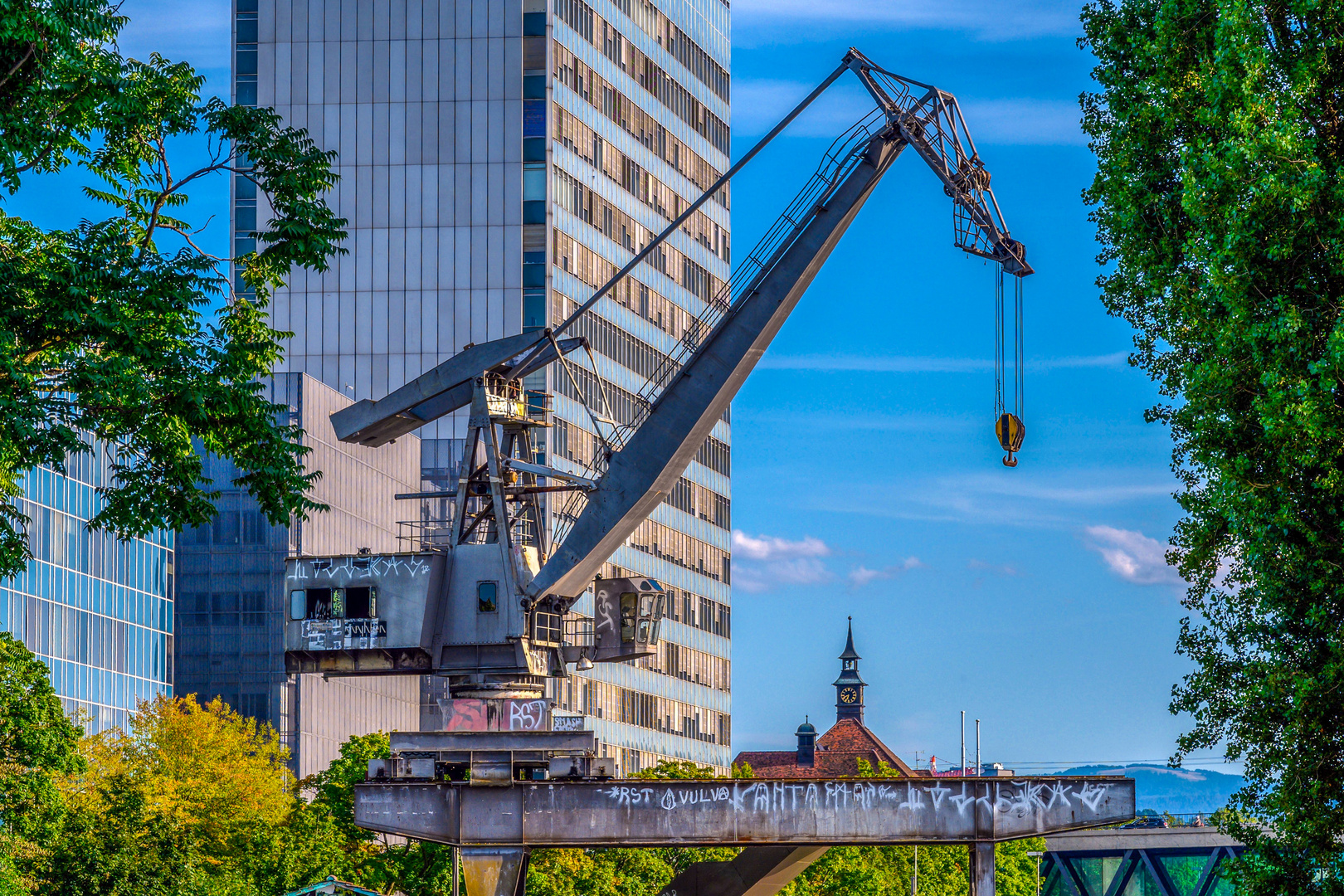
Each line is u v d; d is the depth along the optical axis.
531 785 68.88
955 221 82.88
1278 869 53.84
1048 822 66.69
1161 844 180.75
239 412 55.03
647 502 82.00
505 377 86.06
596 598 86.62
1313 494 51.47
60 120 53.62
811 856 78.88
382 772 70.56
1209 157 51.62
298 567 84.12
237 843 124.56
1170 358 60.12
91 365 50.50
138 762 136.00
